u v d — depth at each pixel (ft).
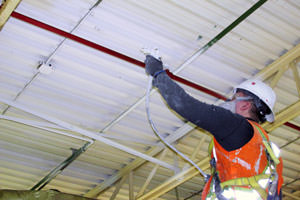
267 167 7.10
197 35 16.40
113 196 24.39
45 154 23.16
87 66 17.52
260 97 8.56
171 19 15.70
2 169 24.00
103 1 14.83
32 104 19.61
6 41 16.43
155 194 23.40
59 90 18.86
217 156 7.38
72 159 23.30
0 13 14.26
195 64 17.75
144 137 22.34
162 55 17.12
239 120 6.95
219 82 18.90
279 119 18.92
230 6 15.37
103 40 16.33
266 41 17.31
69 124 19.92
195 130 21.75
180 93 6.77
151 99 19.36
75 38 15.53
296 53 17.87
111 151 23.21
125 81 18.33
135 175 25.34
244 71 18.61
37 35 16.06
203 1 15.11
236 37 16.81
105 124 21.06
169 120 21.04
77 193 26.78
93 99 19.42
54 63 17.39
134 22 15.69
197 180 26.89
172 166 22.85
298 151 25.61
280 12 16.03
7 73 17.97
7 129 21.18
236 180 7.02
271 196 6.95
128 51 16.85
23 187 25.63
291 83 19.71
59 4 14.93
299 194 30.27
